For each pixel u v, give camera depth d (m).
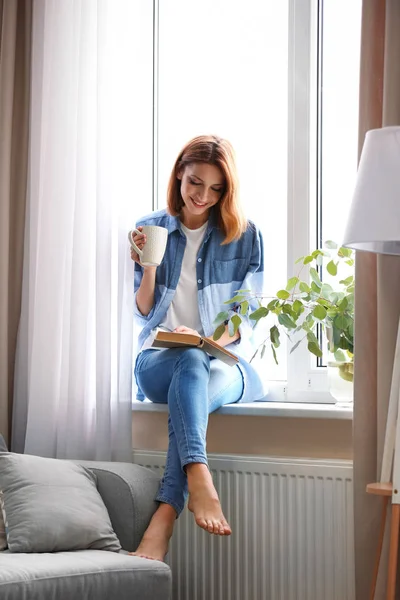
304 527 2.53
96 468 2.31
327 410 2.55
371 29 2.44
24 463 2.24
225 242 2.75
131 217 2.79
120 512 2.24
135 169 2.80
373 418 2.38
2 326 2.83
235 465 2.60
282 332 2.88
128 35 2.80
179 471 2.31
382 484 2.13
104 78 2.75
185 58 3.02
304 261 2.62
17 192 2.90
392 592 2.04
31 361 2.80
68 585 1.87
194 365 2.41
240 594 2.58
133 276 2.75
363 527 2.37
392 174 2.06
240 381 2.68
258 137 2.93
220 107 2.98
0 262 2.84
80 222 2.75
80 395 2.71
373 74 2.44
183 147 2.73
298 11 2.84
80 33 2.79
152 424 2.80
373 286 2.41
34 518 2.10
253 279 2.79
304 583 2.52
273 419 2.65
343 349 2.60
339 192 2.84
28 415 2.76
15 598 1.78
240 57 2.96
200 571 2.63
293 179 2.84
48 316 2.77
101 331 2.70
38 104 2.88
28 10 2.91
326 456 2.59
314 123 2.85
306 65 2.83
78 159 2.77
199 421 2.31
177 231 2.81
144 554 2.16
